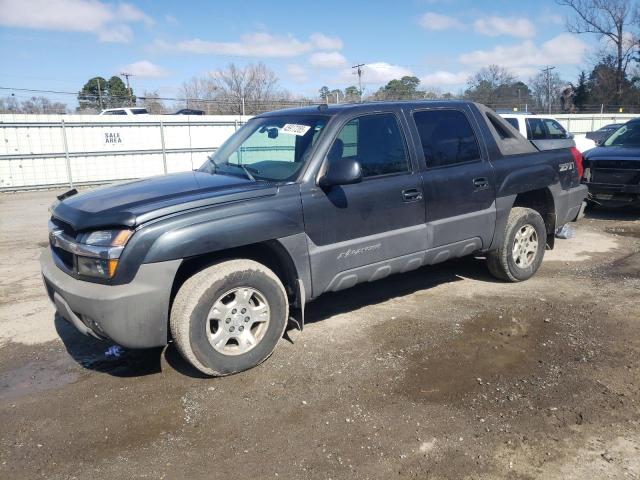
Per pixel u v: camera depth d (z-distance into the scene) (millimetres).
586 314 4848
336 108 4441
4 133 17594
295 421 3281
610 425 3146
